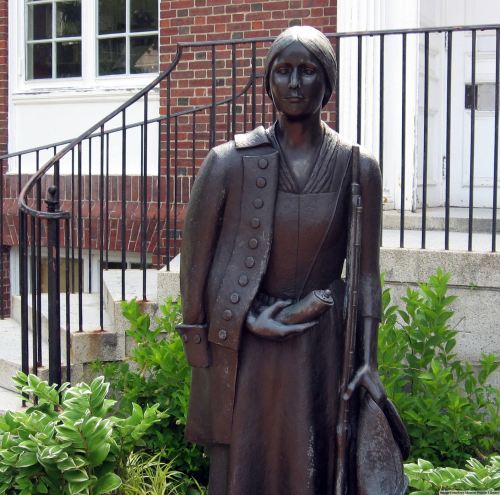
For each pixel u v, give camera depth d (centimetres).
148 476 366
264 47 668
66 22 798
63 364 466
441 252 425
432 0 651
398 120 611
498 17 665
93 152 758
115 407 436
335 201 229
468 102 678
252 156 229
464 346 424
